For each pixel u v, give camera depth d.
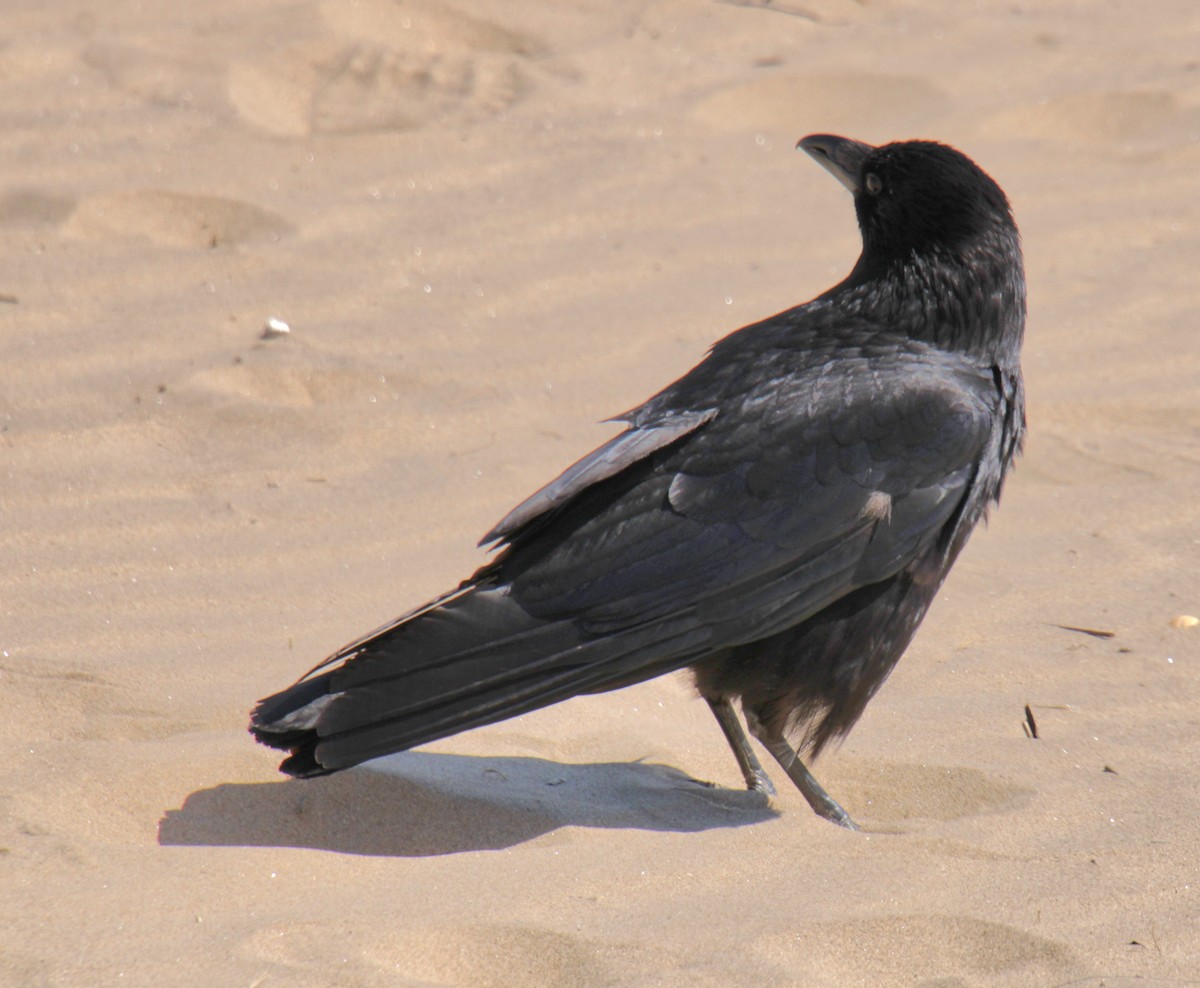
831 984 6.33
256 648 9.48
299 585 10.32
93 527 10.92
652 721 9.26
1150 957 6.47
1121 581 10.54
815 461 8.19
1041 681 9.39
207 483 11.59
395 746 7.39
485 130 18.30
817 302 9.22
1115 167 17.73
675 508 8.02
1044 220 16.47
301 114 18.53
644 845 7.56
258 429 12.31
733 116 18.91
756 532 8.04
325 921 6.58
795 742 8.91
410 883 7.08
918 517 8.29
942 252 8.91
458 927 6.57
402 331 13.97
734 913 6.81
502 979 6.39
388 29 20.22
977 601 10.37
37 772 7.92
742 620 7.99
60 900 6.78
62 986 6.12
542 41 20.44
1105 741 8.68
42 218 15.73
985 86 19.44
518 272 15.17
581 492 7.98
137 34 19.89
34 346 13.38
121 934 6.51
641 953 6.43
